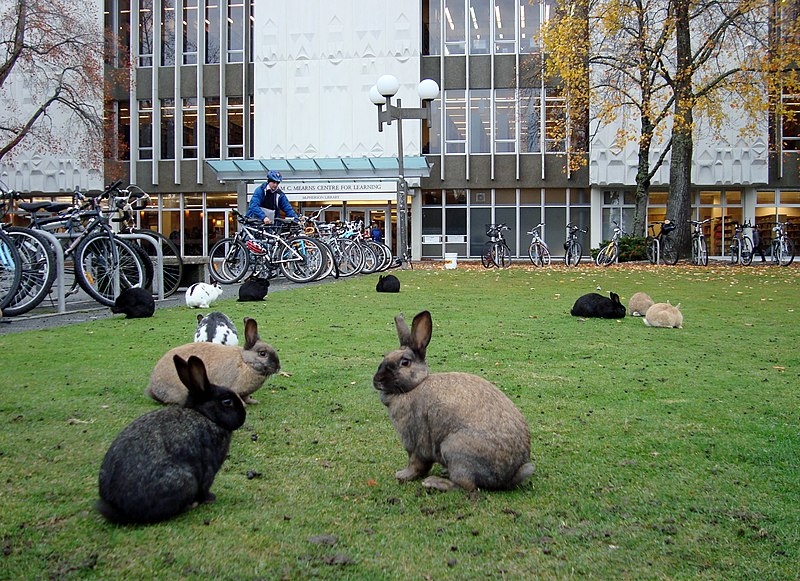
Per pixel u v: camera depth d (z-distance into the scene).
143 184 33.84
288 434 4.05
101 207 11.13
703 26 27.62
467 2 32.31
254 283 11.22
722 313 10.19
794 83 24.56
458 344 7.16
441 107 32.53
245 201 28.56
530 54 31.91
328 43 32.03
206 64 33.16
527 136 32.31
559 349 6.92
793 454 3.72
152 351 6.53
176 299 11.91
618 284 15.48
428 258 33.06
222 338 5.81
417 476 3.32
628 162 30.92
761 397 4.99
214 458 2.96
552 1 32.00
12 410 4.46
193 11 33.19
